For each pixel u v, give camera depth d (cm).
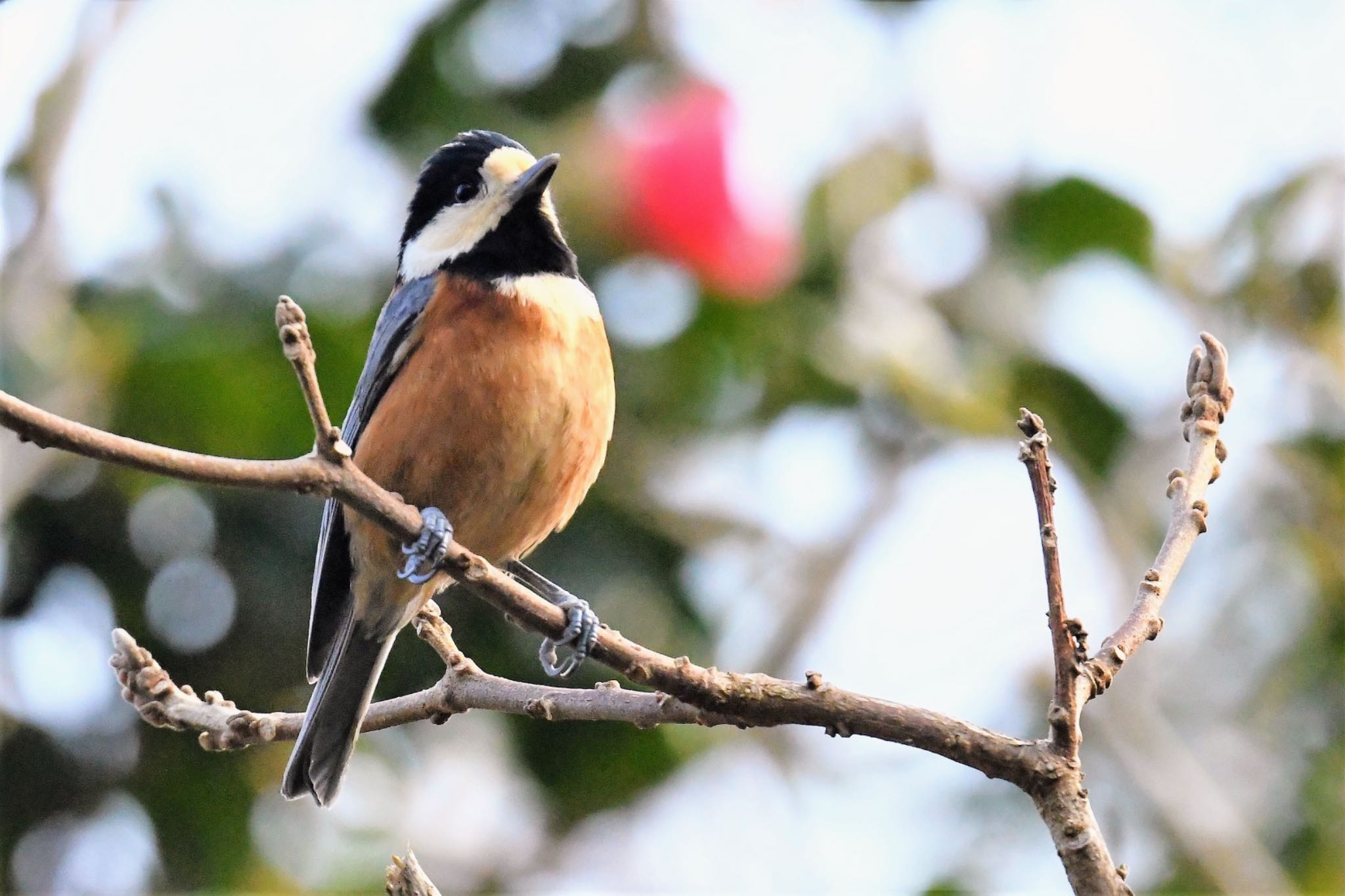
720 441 1105
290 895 1045
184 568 1034
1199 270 1338
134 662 821
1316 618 1335
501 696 749
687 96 1044
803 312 1105
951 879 1287
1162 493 1278
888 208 1181
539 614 702
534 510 902
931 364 1130
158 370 985
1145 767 1250
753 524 1144
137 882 1039
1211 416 678
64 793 1038
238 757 1049
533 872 1138
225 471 596
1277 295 1326
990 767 590
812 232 1148
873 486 1249
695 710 671
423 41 1110
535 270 902
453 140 987
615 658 622
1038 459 589
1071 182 1188
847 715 614
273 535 1036
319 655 916
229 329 1002
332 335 1002
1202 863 1212
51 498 1020
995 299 1188
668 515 1076
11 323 1016
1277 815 1305
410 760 1100
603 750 1071
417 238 942
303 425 1001
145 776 1041
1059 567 588
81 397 1002
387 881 681
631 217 1021
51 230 1063
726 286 1028
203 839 1043
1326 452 1311
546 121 1120
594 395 891
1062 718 580
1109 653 601
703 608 1079
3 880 1024
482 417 864
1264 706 1341
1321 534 1327
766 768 1334
